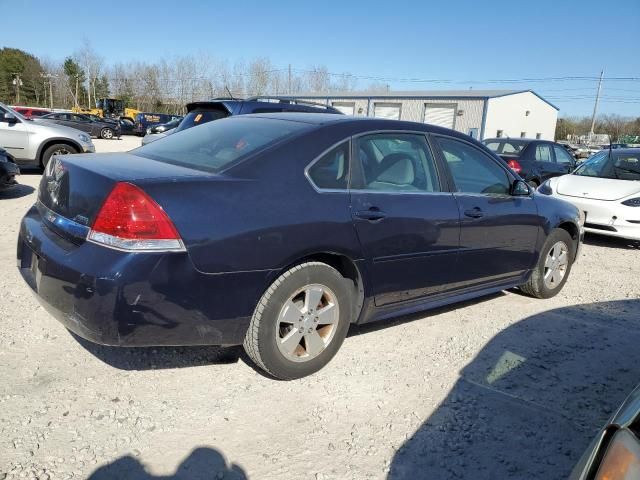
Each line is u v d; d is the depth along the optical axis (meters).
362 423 2.92
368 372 3.47
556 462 2.70
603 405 3.26
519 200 4.64
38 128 11.19
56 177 3.18
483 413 3.09
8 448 2.51
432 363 3.66
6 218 7.20
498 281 4.58
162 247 2.63
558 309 4.97
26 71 87.50
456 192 4.07
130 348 3.56
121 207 2.63
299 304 3.23
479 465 2.63
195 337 2.85
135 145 28.44
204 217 2.75
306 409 3.01
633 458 1.37
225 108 8.29
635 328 4.57
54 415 2.79
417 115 40.44
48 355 3.40
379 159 3.62
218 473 2.46
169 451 2.58
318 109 9.14
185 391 3.11
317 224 3.12
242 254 2.85
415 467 2.59
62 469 2.41
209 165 3.13
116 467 2.45
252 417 2.90
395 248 3.55
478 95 38.06
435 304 4.08
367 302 3.53
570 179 8.99
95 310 2.59
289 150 3.21
